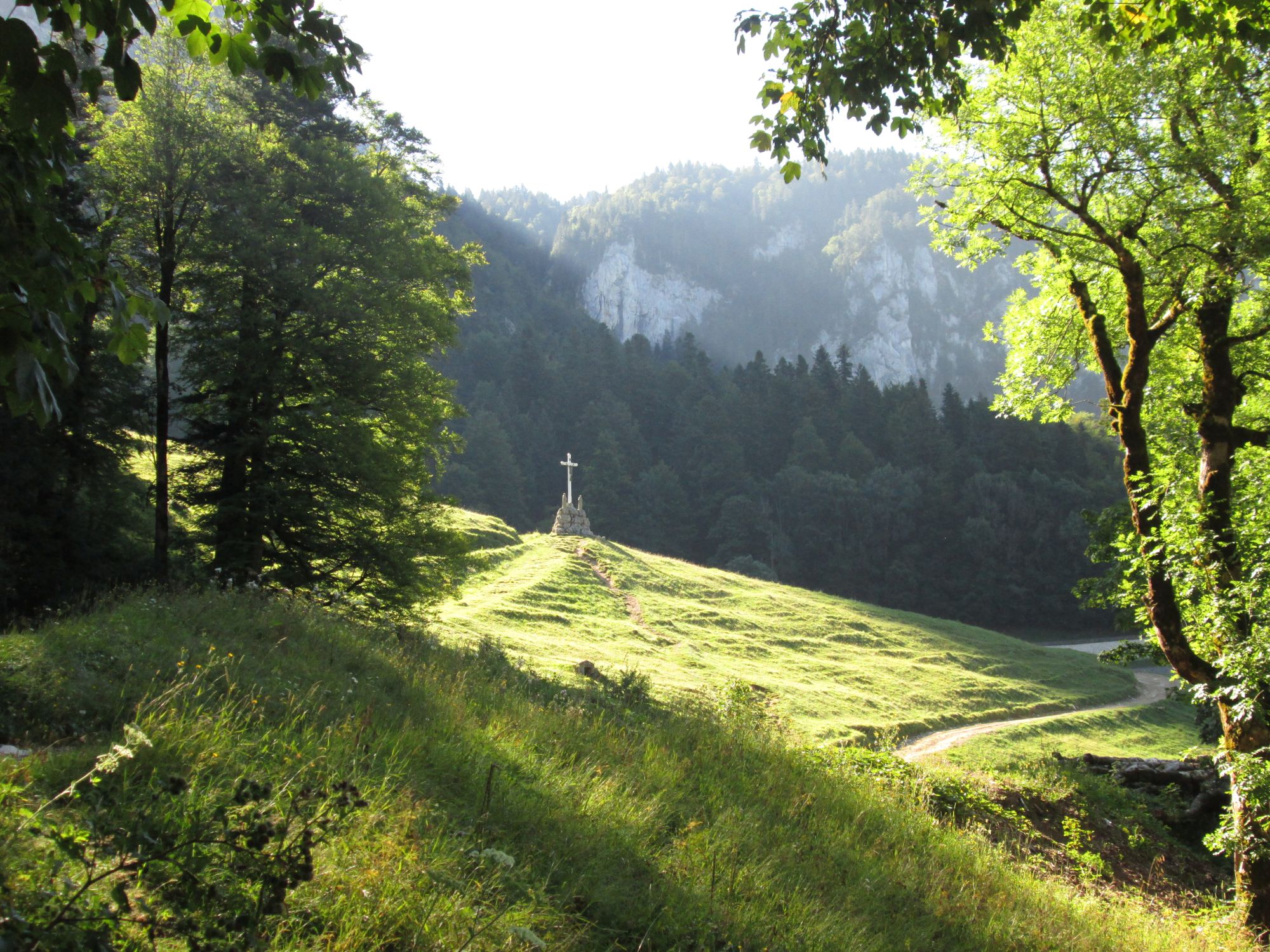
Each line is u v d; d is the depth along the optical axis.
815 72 7.59
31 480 20.77
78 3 4.05
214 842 4.12
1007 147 13.78
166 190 20.98
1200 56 11.91
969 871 10.13
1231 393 13.91
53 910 3.70
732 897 6.85
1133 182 13.56
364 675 10.42
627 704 15.74
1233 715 11.99
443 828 6.14
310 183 23.28
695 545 104.88
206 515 22.42
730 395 120.62
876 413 119.12
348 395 23.05
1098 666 55.66
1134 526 15.13
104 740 6.91
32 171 4.44
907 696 39.44
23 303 3.95
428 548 24.09
